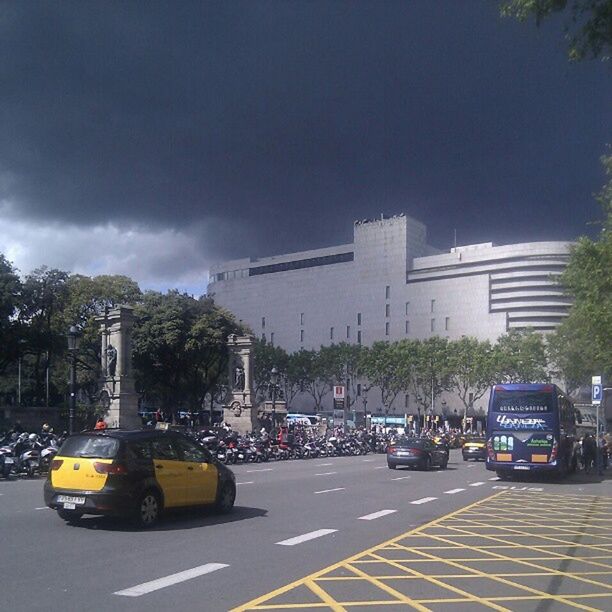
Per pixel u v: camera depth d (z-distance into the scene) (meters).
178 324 54.66
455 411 100.19
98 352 56.22
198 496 14.73
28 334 46.38
